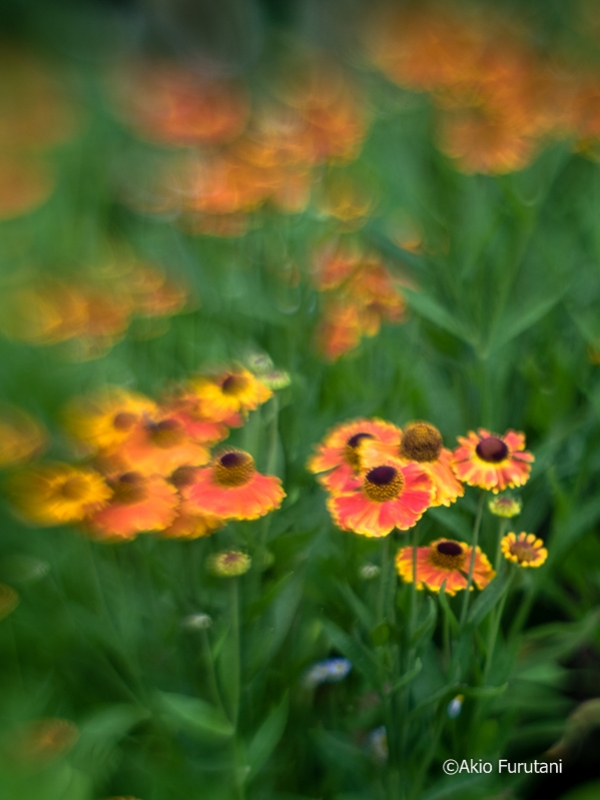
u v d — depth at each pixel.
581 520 1.16
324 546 1.16
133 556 1.17
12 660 1.17
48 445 1.30
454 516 1.14
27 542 1.24
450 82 1.71
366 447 1.10
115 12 3.80
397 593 1.10
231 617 1.09
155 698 1.11
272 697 1.13
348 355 1.31
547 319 1.29
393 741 1.08
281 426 1.18
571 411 1.25
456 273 1.28
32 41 3.71
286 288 1.35
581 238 1.34
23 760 1.07
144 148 2.43
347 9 2.58
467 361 1.25
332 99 1.88
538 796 1.16
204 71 2.66
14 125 2.55
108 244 1.80
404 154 1.63
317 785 1.14
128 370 1.39
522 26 2.07
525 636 1.15
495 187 1.44
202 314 1.34
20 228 2.14
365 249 1.33
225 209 1.40
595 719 1.16
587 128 1.40
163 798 1.08
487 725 1.10
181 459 1.13
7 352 1.57
